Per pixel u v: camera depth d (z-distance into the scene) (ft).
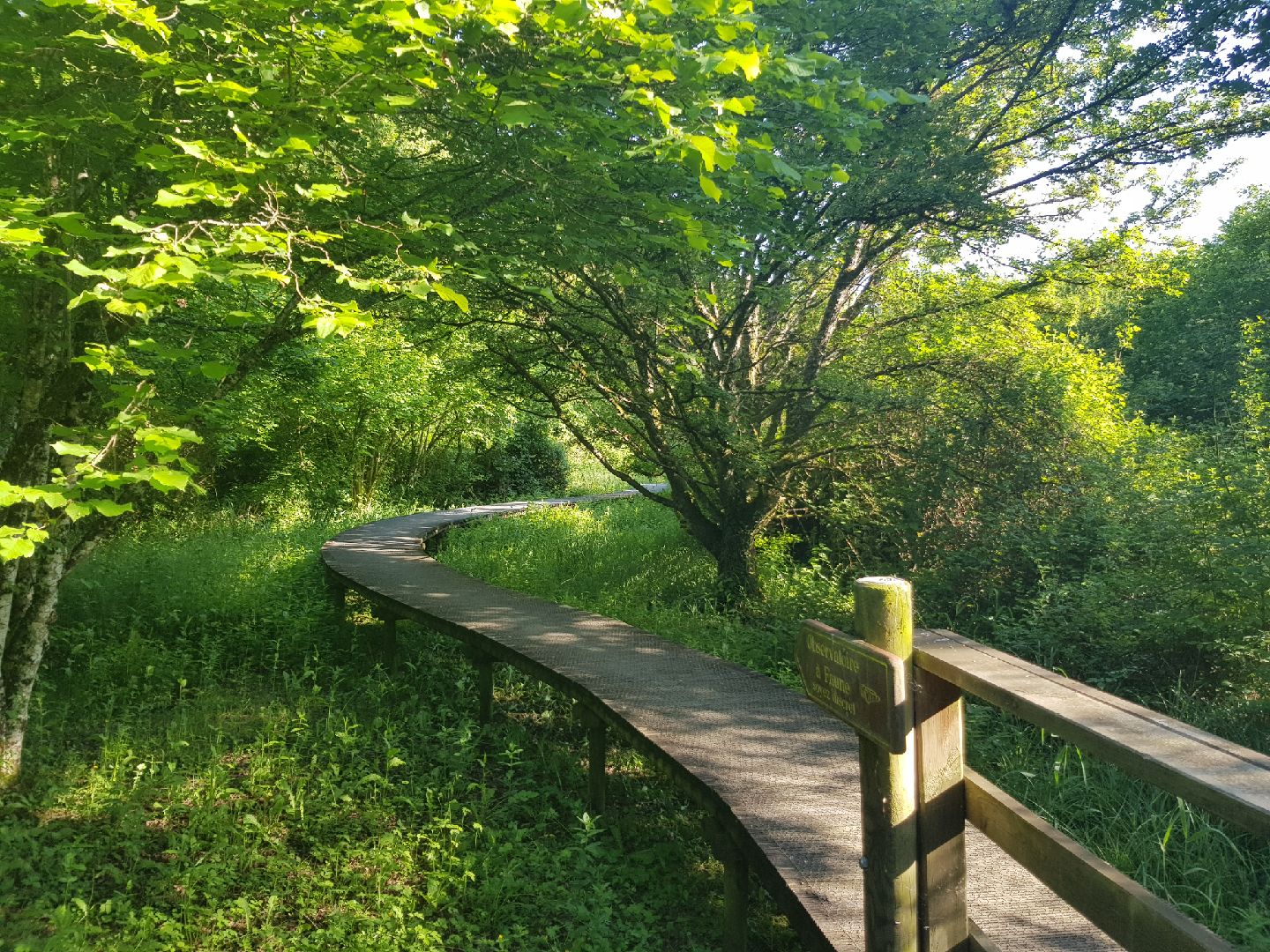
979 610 23.48
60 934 10.42
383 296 17.99
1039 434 26.16
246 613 26.25
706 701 16.19
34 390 15.07
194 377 23.31
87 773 15.85
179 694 20.54
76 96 12.94
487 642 20.24
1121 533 21.16
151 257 10.33
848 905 9.43
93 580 28.27
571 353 27.32
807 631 7.96
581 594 31.04
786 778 12.82
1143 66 24.34
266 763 16.20
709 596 29.19
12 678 15.43
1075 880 5.83
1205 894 11.39
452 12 10.00
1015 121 27.55
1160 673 18.66
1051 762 15.43
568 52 13.21
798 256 24.81
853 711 7.04
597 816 13.93
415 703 20.84
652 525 48.14
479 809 14.99
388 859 13.07
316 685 20.58
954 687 7.00
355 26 11.04
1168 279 28.71
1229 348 60.90
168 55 11.09
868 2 20.95
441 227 12.71
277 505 50.55
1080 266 28.14
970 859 10.43
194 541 37.60
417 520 48.88
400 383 52.95
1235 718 16.02
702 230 14.32
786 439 28.48
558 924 12.14
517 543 42.27
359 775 16.28
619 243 17.31
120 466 14.75
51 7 10.33
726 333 28.40
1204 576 18.74
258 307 21.89
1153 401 59.21
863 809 7.08
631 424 29.25
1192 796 4.73
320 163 15.34
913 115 23.22
